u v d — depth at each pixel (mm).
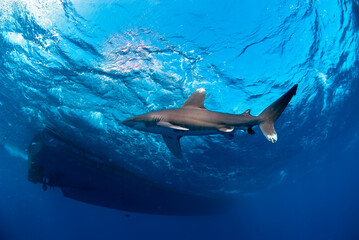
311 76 13922
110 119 15227
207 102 13562
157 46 9758
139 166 21781
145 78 11453
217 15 8812
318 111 19859
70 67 11062
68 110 14602
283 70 12125
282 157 28344
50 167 17109
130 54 10117
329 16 10109
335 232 86438
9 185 47438
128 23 8828
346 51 13039
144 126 4762
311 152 32594
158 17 8695
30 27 9305
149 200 25484
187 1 8242
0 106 15953
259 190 45344
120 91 12469
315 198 134750
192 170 24078
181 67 10828
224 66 11000
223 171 25938
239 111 14742
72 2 8180
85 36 9414
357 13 10648
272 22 9367
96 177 19547
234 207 57750
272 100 14344
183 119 4512
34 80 12422
